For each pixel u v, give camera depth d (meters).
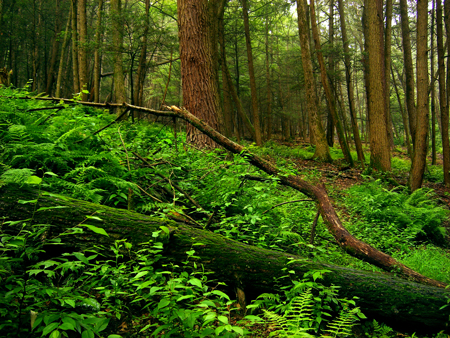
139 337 2.04
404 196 8.04
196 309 2.01
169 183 4.30
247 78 31.75
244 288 2.64
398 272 3.02
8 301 1.74
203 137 6.85
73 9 15.39
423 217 6.61
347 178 12.45
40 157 3.33
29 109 4.29
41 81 26.41
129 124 6.36
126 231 2.57
